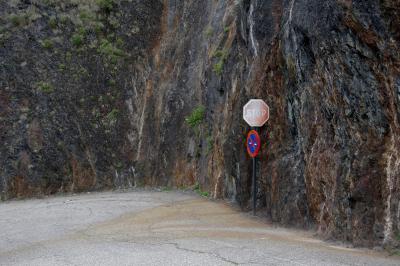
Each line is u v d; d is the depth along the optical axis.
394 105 5.93
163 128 20.70
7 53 21.45
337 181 6.96
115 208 12.70
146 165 20.77
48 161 19.42
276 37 9.81
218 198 14.11
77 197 17.14
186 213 11.17
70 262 6.24
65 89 21.53
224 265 5.67
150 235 8.24
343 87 6.92
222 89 15.46
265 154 10.15
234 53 14.42
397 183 5.79
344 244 6.57
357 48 6.53
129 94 22.78
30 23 22.66
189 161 18.31
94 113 21.61
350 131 6.83
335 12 6.88
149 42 24.53
